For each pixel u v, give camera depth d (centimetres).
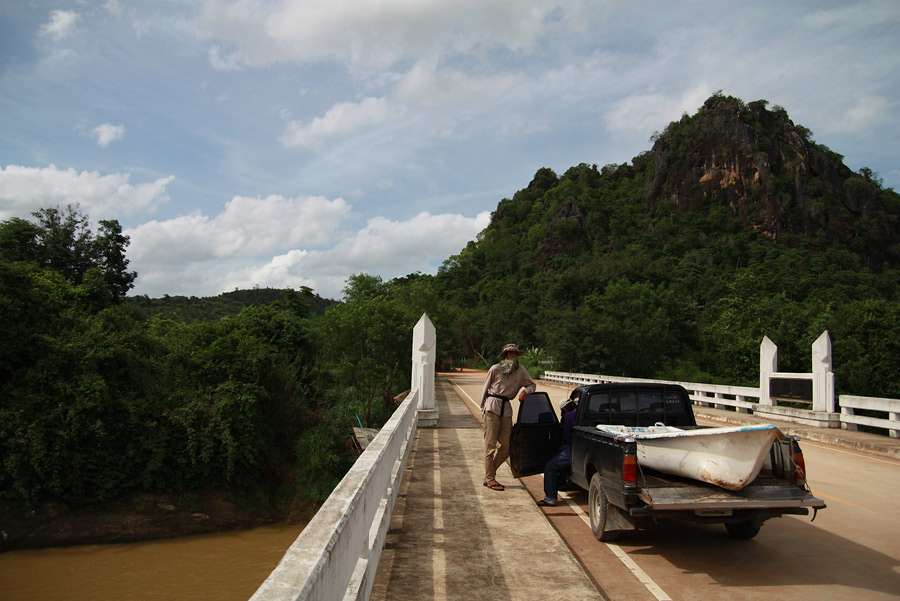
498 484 779
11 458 1625
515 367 786
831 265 10800
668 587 462
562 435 752
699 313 6512
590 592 439
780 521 674
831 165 14862
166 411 1878
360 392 2586
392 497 653
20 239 3225
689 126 15462
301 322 3189
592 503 607
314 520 274
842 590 457
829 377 1505
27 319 1888
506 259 14388
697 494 507
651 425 678
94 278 2461
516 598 426
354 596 325
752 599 438
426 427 1397
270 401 2147
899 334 2714
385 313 2312
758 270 10388
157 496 1817
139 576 1455
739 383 3772
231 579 1449
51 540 1628
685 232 13175
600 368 4562
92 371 1830
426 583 453
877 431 2353
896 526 653
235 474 1931
